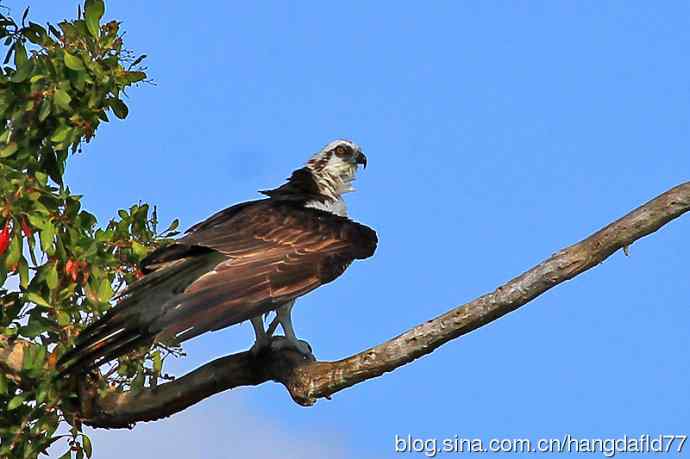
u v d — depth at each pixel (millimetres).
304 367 13125
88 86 14484
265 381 13445
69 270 14062
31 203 13898
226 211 14664
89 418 14242
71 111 14367
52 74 14242
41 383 13836
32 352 13938
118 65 14609
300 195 15750
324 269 13328
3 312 14469
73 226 14133
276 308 12922
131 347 13078
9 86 14250
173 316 12656
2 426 14117
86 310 14188
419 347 12555
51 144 14625
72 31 14586
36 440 14016
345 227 13906
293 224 13773
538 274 12164
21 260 13961
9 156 14328
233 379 13586
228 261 13258
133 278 14422
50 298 14086
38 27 14633
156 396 13938
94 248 14016
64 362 13148
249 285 13031
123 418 14133
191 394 13758
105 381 14234
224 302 12836
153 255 13727
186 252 13539
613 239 12070
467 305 12367
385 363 12664
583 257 12141
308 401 13023
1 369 14250
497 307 12242
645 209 12109
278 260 13305
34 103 14273
